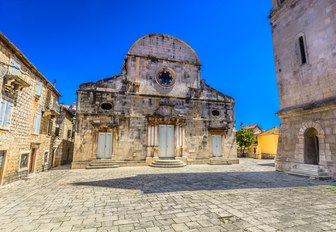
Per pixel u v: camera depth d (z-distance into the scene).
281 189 9.16
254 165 21.17
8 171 10.91
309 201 7.14
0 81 9.77
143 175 13.90
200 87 23.62
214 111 23.56
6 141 10.55
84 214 6.02
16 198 7.89
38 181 11.73
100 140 19.42
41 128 15.16
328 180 11.34
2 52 9.88
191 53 24.28
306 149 13.80
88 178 12.73
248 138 40.03
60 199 7.71
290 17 15.97
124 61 23.45
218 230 4.78
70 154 25.73
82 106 19.38
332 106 11.94
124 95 20.81
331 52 12.51
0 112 9.91
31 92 13.13
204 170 16.77
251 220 5.38
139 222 5.36
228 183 10.75
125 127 20.22
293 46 15.48
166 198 7.76
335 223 5.11
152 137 20.75
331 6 12.69
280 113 15.88
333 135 11.84
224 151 22.73
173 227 5.00
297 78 14.92
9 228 5.01
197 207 6.59
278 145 16.16
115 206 6.80
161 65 22.75
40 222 5.41
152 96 21.66
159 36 23.36
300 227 4.88
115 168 18.20
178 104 22.41
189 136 22.05
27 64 12.35
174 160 20.08
